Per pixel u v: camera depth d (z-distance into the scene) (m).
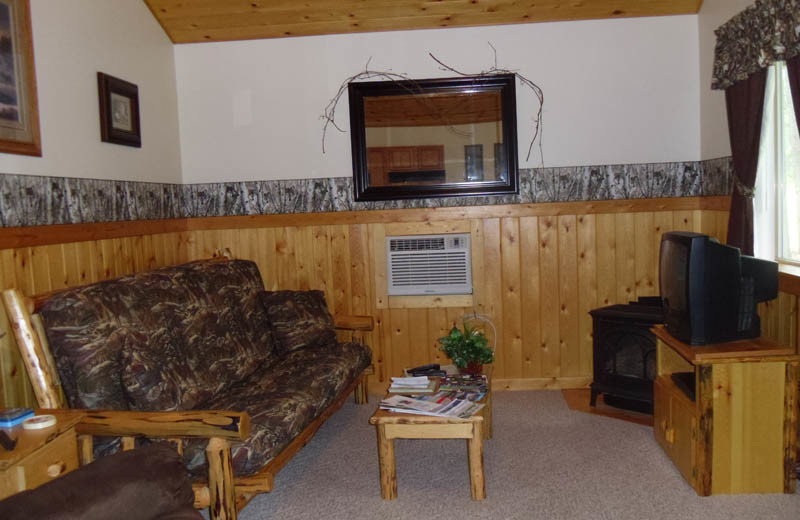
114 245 3.46
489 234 4.22
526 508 2.61
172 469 1.74
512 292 4.23
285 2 3.94
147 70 3.91
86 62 3.26
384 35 4.19
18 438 1.93
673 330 2.89
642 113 4.12
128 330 2.64
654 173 4.14
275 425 2.55
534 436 3.40
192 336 3.03
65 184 3.06
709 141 3.93
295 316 3.76
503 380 4.27
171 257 4.12
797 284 2.83
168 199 4.13
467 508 2.64
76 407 2.47
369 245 4.28
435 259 4.25
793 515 2.45
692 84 4.09
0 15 2.63
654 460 3.03
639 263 4.16
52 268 2.93
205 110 4.32
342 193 4.28
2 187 2.64
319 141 4.27
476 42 4.16
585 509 2.58
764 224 3.37
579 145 4.16
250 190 4.32
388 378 4.34
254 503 2.76
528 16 4.06
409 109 4.20
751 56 3.06
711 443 2.61
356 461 3.17
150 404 2.51
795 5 2.64
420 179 4.22
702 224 4.09
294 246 4.31
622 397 3.74
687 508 2.55
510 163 4.15
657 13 4.05
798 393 2.72
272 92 4.27
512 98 4.12
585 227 4.17
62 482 1.53
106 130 3.37
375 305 4.30
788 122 3.18
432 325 4.30
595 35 4.11
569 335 4.23
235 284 3.57
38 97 2.88
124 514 1.54
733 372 2.58
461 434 2.68
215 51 4.28
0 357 2.55
